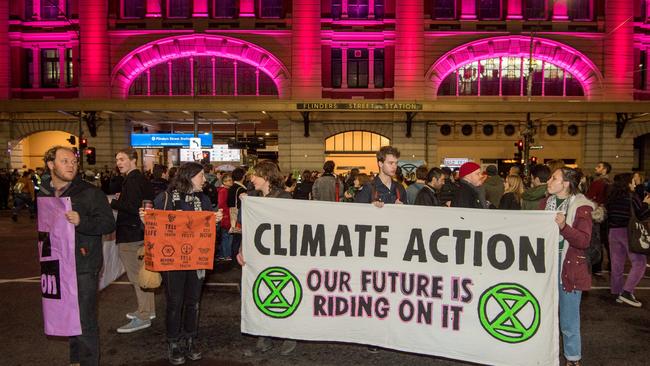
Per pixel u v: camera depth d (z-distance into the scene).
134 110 24.92
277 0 28.17
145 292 6.11
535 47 27.83
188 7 28.16
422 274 5.01
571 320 4.77
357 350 5.55
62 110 25.23
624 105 24.75
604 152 28.30
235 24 27.84
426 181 7.54
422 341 4.99
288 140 28.14
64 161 4.29
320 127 27.95
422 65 27.58
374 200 5.58
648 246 7.00
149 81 28.47
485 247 4.85
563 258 4.78
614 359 5.25
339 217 5.21
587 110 24.91
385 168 5.58
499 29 27.80
